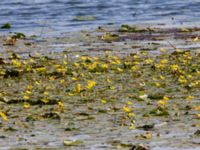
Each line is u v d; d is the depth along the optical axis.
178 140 33.81
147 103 43.00
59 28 97.88
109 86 48.66
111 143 33.47
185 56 62.69
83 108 41.66
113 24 102.06
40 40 82.19
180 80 49.91
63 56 66.12
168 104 42.50
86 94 46.03
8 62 62.91
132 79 51.62
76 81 51.34
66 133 35.62
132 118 38.75
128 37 82.81
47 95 46.00
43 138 34.62
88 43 77.50
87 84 49.91
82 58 62.22
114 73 54.59
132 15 116.00
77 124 37.59
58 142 33.81
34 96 45.84
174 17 110.56
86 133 35.53
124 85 49.22
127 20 108.25
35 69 56.84
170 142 33.47
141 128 36.47
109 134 35.25
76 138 34.56
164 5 130.75
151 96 44.72
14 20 111.81
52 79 52.44
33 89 48.50
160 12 119.69
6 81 52.09
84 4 134.75
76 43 77.88
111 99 44.28
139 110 40.91
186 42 75.44
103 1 139.38
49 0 142.88
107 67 57.50
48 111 41.09
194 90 47.06
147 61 59.94
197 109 40.84
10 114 40.47
